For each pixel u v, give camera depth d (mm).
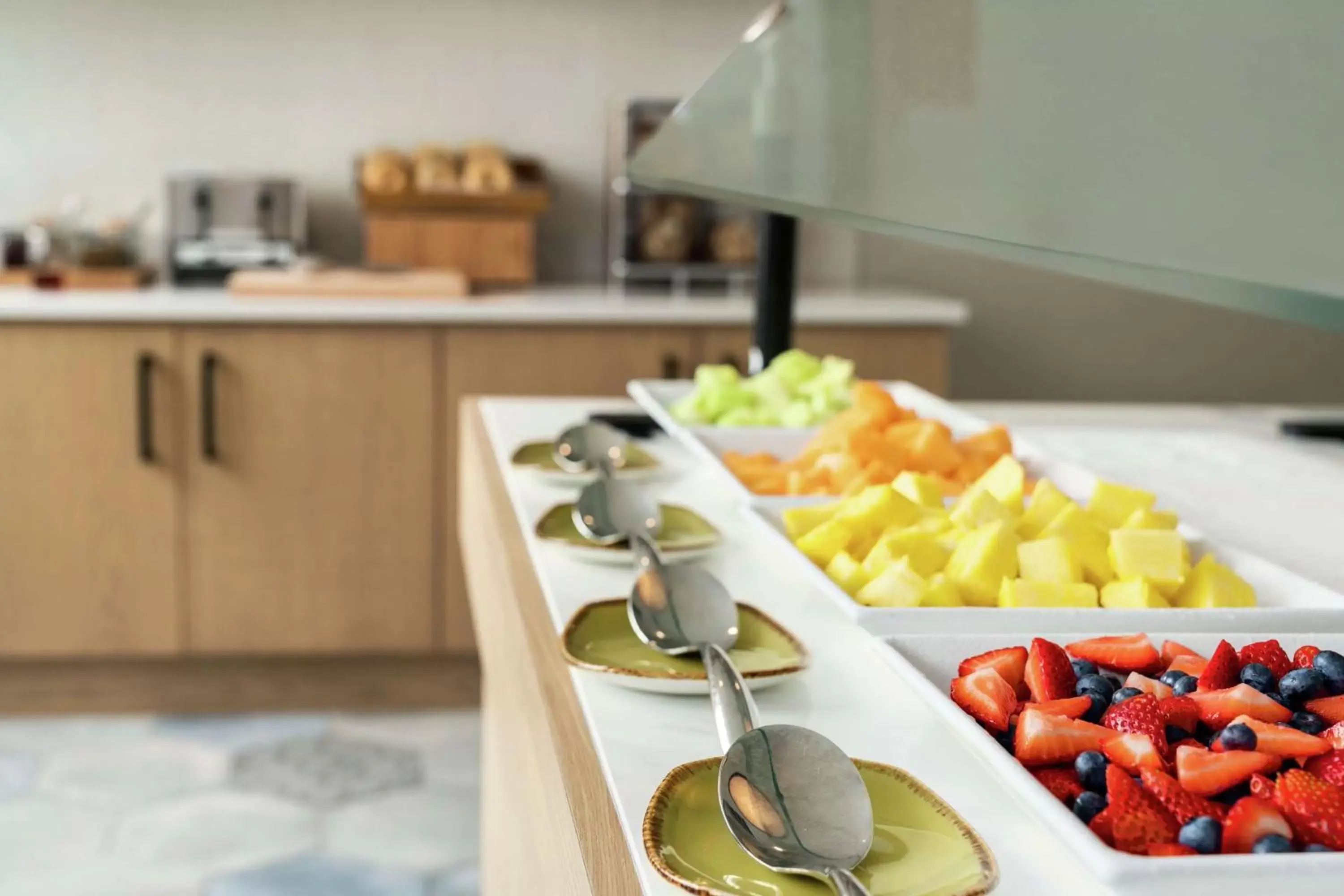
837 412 1615
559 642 986
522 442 1669
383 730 2906
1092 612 880
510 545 1241
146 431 2791
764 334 1914
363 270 3012
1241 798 614
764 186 1044
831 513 1133
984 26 868
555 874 777
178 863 2262
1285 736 645
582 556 1163
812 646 980
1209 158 562
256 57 3277
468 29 3342
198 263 3047
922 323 2994
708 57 3426
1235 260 459
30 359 2752
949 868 612
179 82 3264
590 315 2875
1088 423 1923
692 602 948
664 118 3084
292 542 2885
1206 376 3678
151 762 2684
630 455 1551
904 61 971
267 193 3051
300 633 2916
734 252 3131
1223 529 1282
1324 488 1475
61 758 2695
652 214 3109
